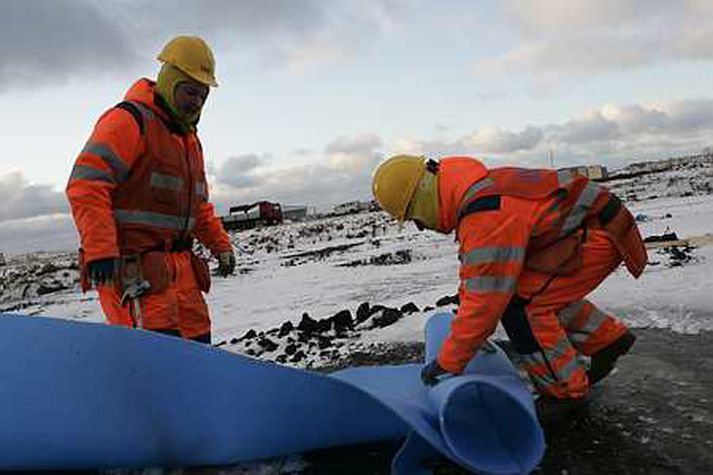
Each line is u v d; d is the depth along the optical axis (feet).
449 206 10.01
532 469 8.52
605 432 10.25
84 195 11.07
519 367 13.61
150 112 12.03
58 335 9.22
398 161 10.41
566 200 10.05
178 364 9.14
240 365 9.28
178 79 12.09
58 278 64.03
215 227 14.69
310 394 9.48
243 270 51.60
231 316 27.53
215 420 9.31
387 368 11.39
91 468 9.55
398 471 9.27
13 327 9.32
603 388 12.03
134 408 9.16
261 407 9.41
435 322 12.19
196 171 12.86
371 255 51.01
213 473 9.53
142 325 11.89
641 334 15.56
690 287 19.26
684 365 13.00
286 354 17.72
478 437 9.10
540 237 10.05
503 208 9.54
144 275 11.91
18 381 9.16
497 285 9.42
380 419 9.98
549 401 10.48
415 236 69.92
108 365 9.13
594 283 10.47
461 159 10.39
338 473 9.60
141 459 9.41
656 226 40.60
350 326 19.98
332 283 35.22
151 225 12.18
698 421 10.37
